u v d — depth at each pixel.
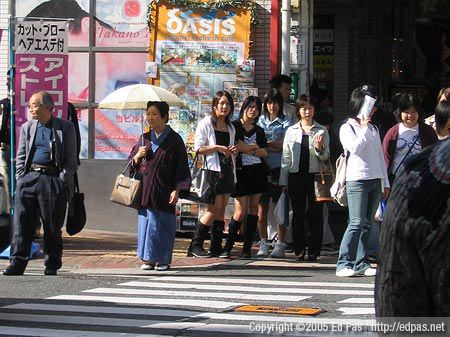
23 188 13.55
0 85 19.77
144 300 11.81
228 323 10.16
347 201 14.08
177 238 18.77
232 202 17.83
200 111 18.64
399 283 4.52
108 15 19.30
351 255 14.12
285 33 18.45
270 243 16.89
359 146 13.61
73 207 13.89
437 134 13.80
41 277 13.79
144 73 19.20
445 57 27.25
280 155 16.53
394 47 27.02
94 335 9.58
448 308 4.38
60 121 13.61
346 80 24.55
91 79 19.39
